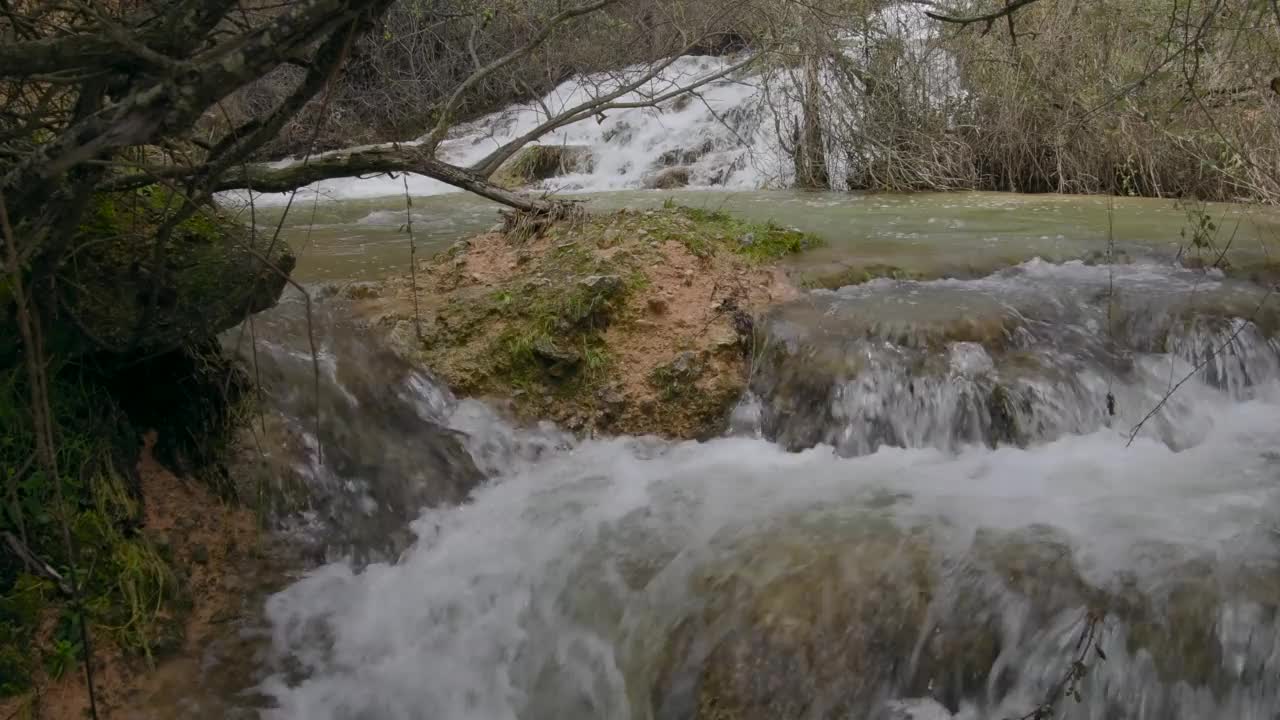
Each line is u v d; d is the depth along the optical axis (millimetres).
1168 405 4984
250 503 3992
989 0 9984
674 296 5305
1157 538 3605
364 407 4582
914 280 6148
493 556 4125
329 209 10086
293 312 5055
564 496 4469
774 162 12031
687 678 3430
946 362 4957
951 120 10945
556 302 5125
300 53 2471
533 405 4953
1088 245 6941
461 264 5906
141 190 3762
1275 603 3150
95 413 3590
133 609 3352
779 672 3354
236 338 4473
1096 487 4188
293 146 4012
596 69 8930
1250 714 3094
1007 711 3234
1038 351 5160
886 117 10898
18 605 3057
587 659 3680
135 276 3549
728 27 9297
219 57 2320
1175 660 3135
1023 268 6449
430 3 10211
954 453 4719
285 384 4398
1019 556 3541
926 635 3348
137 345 3557
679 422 4930
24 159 2492
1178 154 9070
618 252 5465
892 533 3814
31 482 3168
